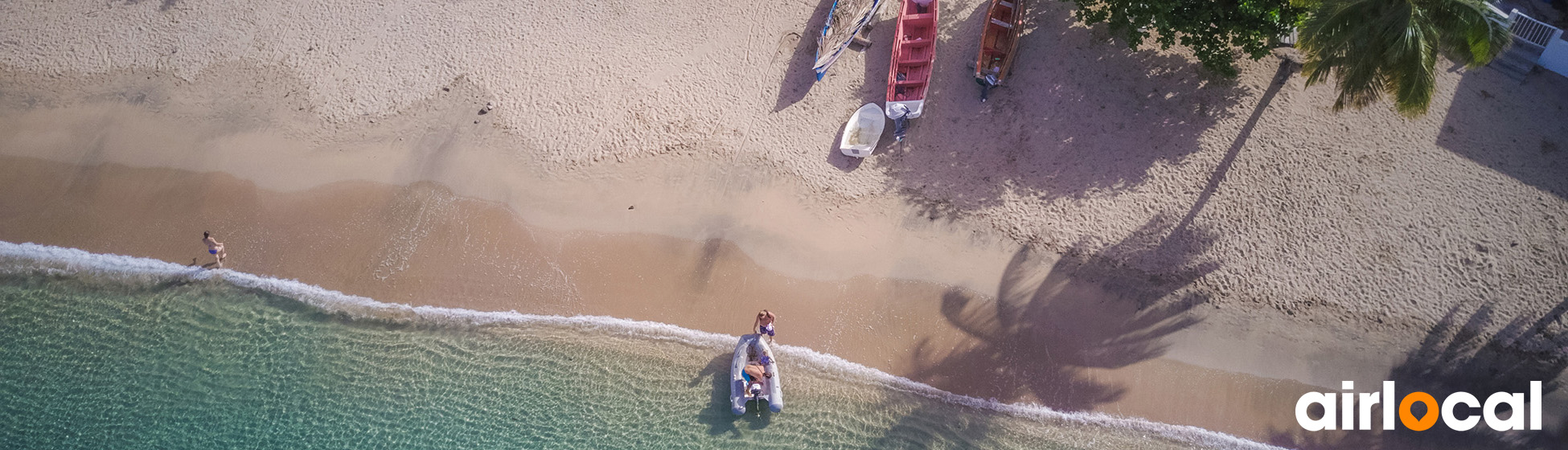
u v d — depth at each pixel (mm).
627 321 24203
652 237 25125
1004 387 23375
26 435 22641
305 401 23188
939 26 27703
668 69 27656
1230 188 24969
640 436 22953
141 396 23125
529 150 26453
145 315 24203
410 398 23234
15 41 28688
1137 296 24016
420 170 26266
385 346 23875
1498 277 23656
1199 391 23172
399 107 27328
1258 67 26531
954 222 24984
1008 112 26359
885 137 26203
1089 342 23656
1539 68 26047
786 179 25766
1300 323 23562
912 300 24250
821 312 24219
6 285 24562
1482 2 19391
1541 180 24703
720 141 26391
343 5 29328
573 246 25078
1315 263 24047
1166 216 24734
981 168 25656
